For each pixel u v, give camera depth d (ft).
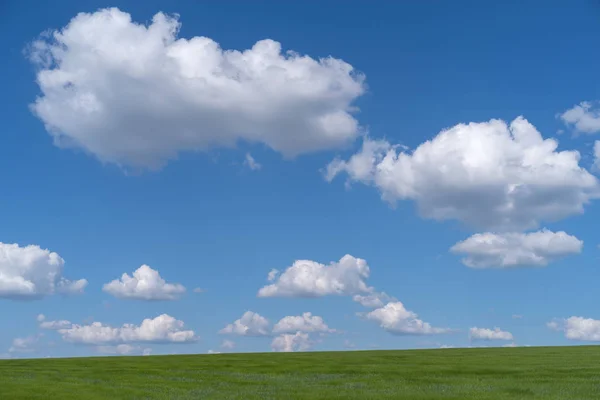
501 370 188.34
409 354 296.10
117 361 266.57
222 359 276.62
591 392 133.90
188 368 220.02
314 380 171.32
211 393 141.49
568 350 301.43
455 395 131.03
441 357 262.88
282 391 143.74
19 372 199.93
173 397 134.92
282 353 339.16
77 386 152.76
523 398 125.70
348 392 139.33
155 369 214.07
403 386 150.71
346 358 270.67
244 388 151.33
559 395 129.39
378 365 222.07
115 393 141.49
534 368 192.13
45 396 134.82
